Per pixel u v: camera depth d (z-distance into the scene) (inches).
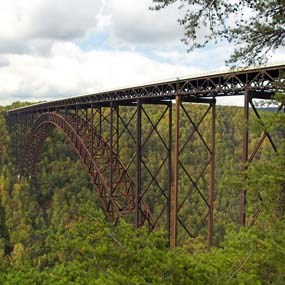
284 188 275.9
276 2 234.7
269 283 271.1
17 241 1955.0
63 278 223.6
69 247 252.2
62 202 2233.0
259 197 291.9
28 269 241.1
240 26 250.2
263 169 284.8
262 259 273.3
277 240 274.7
